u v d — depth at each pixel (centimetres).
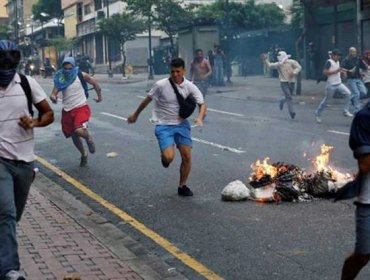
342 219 818
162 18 4384
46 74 6588
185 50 4041
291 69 1930
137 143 1523
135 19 5416
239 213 866
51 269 629
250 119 1969
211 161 1252
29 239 732
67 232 765
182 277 632
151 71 4619
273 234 766
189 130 971
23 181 591
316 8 3634
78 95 1220
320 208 874
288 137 1546
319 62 3669
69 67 1210
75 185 1081
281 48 4294
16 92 576
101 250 694
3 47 568
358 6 3186
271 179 932
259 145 1431
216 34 3822
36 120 584
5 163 576
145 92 3353
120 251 708
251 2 5131
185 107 945
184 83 948
